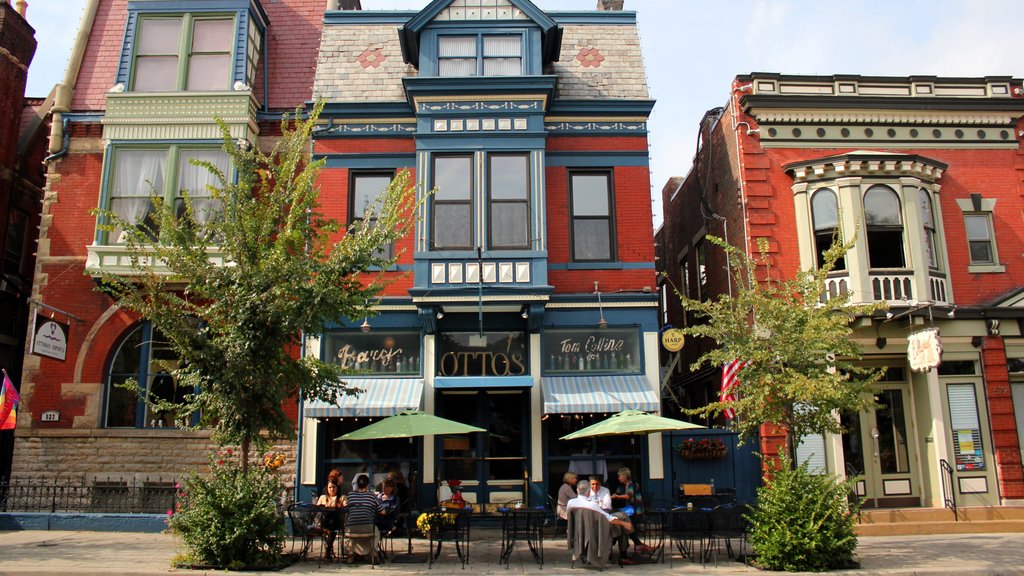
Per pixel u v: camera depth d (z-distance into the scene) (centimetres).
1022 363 1622
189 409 1141
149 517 1444
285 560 1133
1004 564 1095
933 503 1562
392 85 1744
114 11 1864
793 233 1650
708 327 1284
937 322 1606
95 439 1574
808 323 1191
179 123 1670
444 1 1689
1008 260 1670
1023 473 1563
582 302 1600
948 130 1714
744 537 1169
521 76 1620
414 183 1656
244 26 1741
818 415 1178
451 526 1208
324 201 1655
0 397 1445
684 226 2239
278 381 1135
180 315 1124
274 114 1733
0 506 1492
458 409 1582
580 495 1177
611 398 1498
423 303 1535
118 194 1656
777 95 1681
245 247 1165
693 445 1512
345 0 2025
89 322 1627
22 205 1914
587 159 1677
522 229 1597
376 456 1548
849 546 1096
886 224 1617
